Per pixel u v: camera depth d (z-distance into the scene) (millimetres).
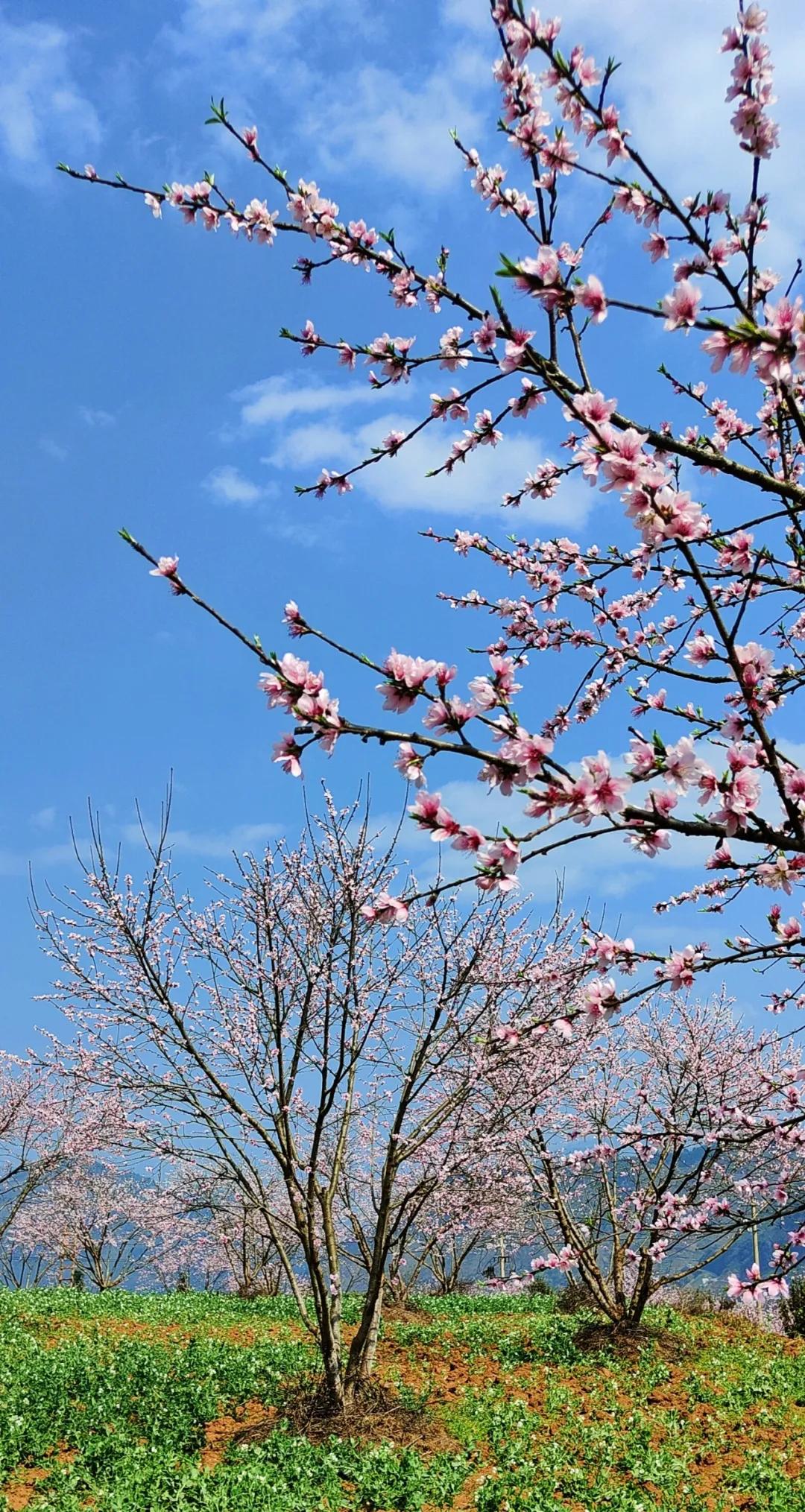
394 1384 9562
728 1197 8164
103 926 9195
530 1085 10070
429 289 3830
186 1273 24469
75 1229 22422
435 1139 9867
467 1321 13680
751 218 2934
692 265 3145
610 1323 12281
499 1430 8438
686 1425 8992
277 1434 7875
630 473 2809
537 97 3309
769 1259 4508
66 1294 16469
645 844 3121
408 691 3018
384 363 4062
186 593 3129
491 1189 11531
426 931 9664
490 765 2963
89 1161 20391
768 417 4887
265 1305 16328
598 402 2977
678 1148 10602
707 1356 11938
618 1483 7398
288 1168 8883
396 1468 7129
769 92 2820
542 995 9375
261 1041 9508
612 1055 12445
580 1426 8742
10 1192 22125
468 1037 8961
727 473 3146
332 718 3023
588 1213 13422
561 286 2904
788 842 3070
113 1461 7305
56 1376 9477
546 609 6121
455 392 3908
